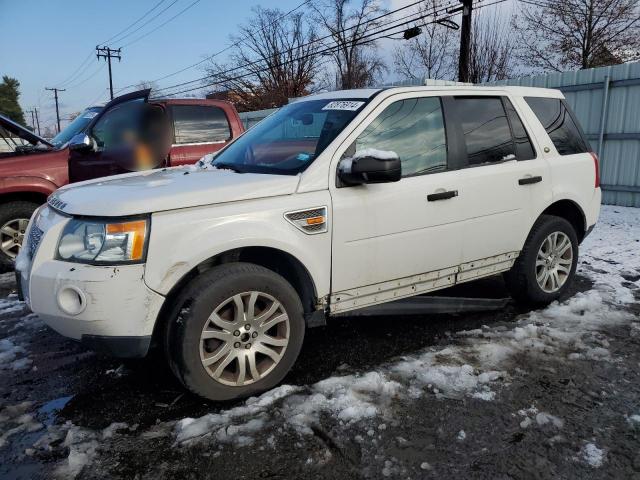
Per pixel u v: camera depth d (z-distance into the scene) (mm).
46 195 6055
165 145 6445
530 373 3316
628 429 2727
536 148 4332
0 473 2408
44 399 3078
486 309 4270
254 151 3812
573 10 25812
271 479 2361
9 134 6500
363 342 3834
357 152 3188
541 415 2822
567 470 2416
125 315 2707
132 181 3383
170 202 2799
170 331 2854
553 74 10625
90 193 3078
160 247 2738
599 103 10023
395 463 2457
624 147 9797
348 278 3334
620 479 2357
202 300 2814
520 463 2461
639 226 7871
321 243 3180
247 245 2918
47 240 2865
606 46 26156
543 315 4316
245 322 2971
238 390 2992
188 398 3070
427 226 3596
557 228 4438
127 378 3330
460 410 2891
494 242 4031
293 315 3135
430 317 4332
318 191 3186
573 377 3266
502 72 24125
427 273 3717
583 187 4656
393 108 3590
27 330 4129
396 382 3174
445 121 3816
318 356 3602
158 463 2469
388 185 3428
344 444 2592
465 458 2494
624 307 4465
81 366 3504
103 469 2430
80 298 2676
